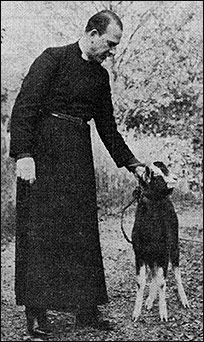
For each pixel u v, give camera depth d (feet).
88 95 13.39
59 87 13.25
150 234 14.93
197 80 16.80
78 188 13.76
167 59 16.62
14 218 17.19
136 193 14.76
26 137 12.93
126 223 14.83
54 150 13.47
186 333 15.25
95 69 13.37
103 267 14.44
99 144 13.99
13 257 16.65
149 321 15.15
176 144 16.42
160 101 16.38
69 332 14.56
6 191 17.35
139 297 14.98
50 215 13.78
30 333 14.75
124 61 16.16
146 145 15.99
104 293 14.53
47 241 13.87
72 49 13.33
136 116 16.11
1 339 15.29
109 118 13.88
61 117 13.37
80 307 14.29
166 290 15.44
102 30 13.28
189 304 15.55
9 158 17.51
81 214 13.93
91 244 14.15
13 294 16.15
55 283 14.05
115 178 14.52
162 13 16.65
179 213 16.55
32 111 12.94
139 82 16.24
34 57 17.08
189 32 16.78
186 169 16.42
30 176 13.10
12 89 17.38
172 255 15.42
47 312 14.49
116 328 14.76
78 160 13.67
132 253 14.90
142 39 16.44
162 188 14.73
